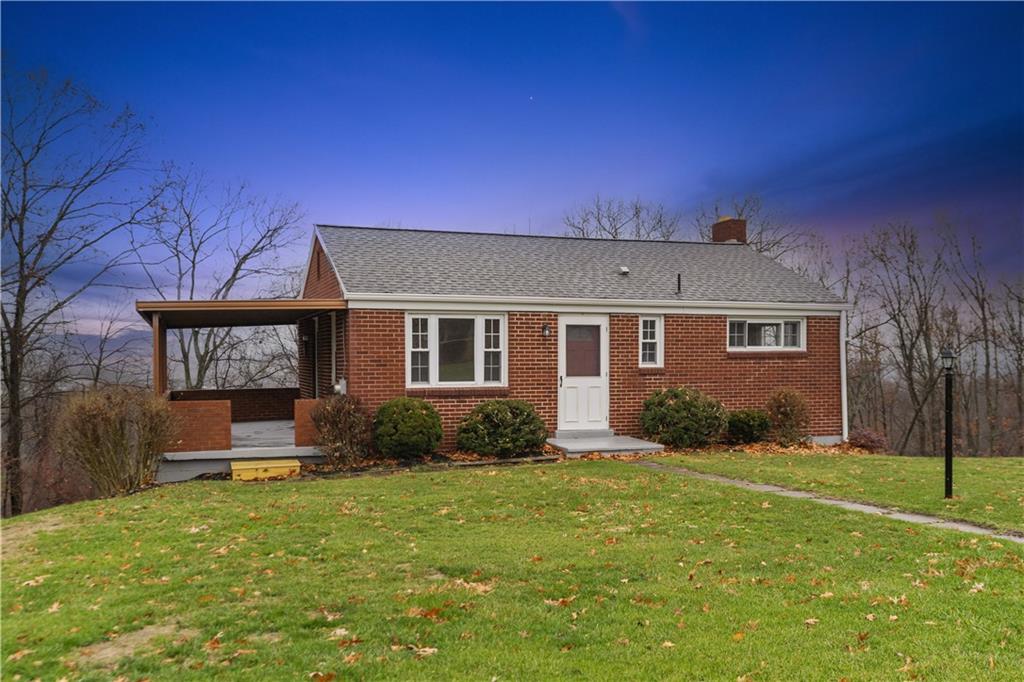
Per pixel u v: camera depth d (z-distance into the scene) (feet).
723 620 17.11
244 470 39.78
